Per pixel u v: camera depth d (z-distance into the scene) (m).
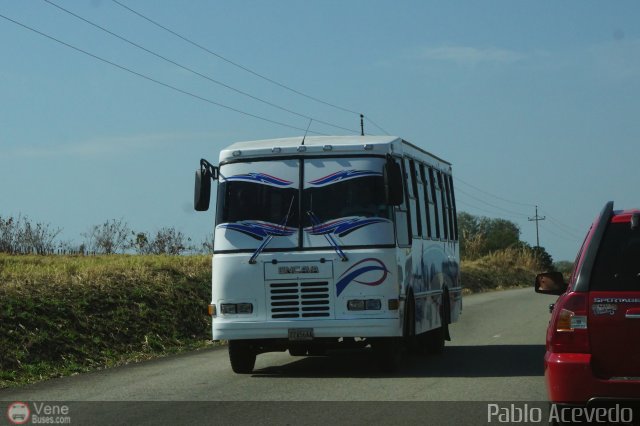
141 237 33.28
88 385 12.80
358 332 12.95
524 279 67.00
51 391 12.23
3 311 16.53
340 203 13.27
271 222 13.35
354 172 13.33
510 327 22.95
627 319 7.24
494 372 13.65
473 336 20.64
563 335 7.39
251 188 13.53
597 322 7.31
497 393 11.37
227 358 16.36
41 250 31.25
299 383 12.62
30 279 19.59
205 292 23.72
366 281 13.02
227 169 13.70
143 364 15.67
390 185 13.02
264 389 12.02
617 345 7.25
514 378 12.86
